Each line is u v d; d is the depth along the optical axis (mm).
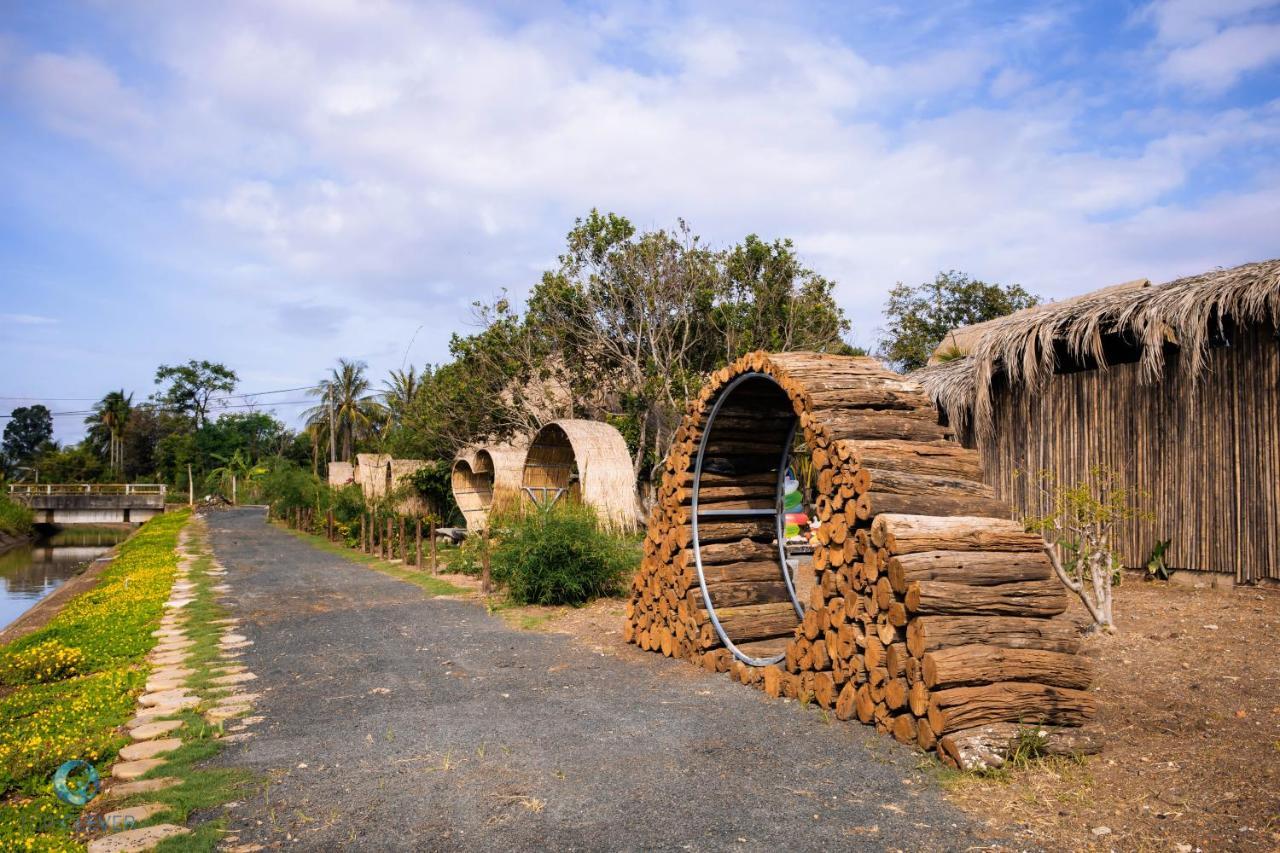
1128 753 4648
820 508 6059
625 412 21516
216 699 6641
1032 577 5383
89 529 53219
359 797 4391
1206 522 8789
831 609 5789
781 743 5117
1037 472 10109
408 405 26234
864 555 5508
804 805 4148
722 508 7918
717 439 7820
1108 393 9844
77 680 7723
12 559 33375
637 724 5582
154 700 6633
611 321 21453
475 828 3955
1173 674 6016
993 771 4414
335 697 6590
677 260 20922
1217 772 4293
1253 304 8078
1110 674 6113
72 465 66812
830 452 5945
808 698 5945
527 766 4789
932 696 4773
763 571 7953
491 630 9320
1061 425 10367
